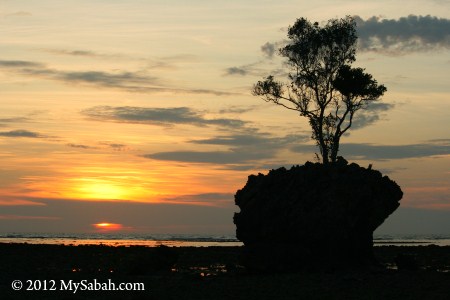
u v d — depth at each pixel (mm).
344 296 30469
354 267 40969
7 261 49062
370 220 42375
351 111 58312
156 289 33844
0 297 30578
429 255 61406
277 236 41094
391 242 137625
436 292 31547
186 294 31734
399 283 34562
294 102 59531
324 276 37656
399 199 43906
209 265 49938
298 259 40375
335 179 41969
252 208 41844
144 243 112500
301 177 42438
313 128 58844
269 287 33625
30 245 71000
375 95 57531
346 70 57156
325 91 59000
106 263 50500
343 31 59375
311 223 40500
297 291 32125
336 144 57969
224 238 174250
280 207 41406
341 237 40500
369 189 41750
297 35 60312
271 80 59938
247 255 40812
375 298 29859
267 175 43344
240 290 32750
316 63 59844
